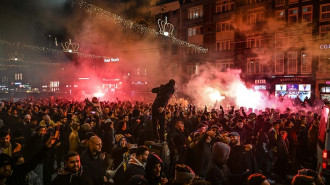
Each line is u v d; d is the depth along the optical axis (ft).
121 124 27.12
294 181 10.55
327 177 19.56
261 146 25.89
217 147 15.96
